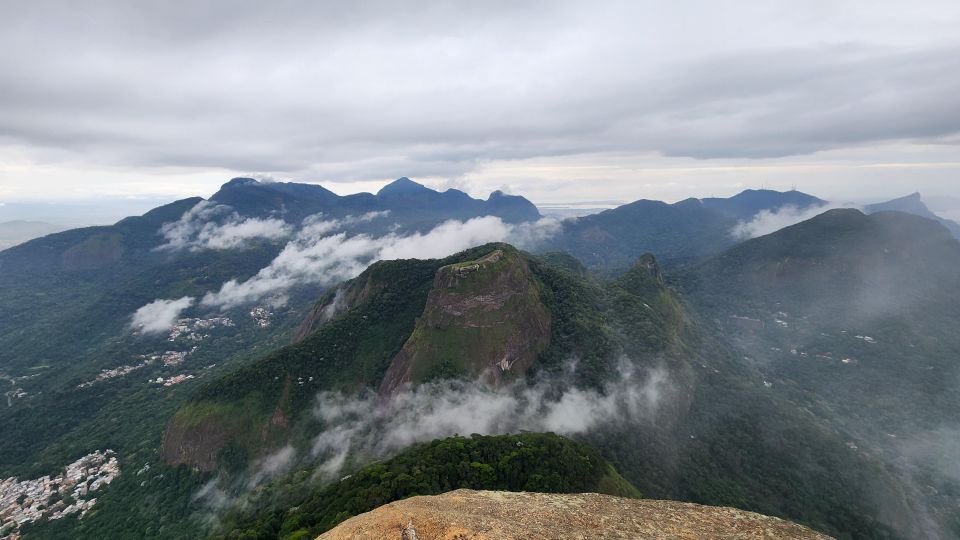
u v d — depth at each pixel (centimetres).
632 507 4278
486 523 3656
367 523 3672
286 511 8181
